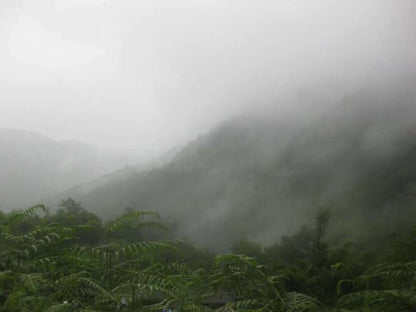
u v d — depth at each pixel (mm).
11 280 3191
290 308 3068
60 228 3326
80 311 2750
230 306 3117
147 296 3121
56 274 3230
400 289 3182
